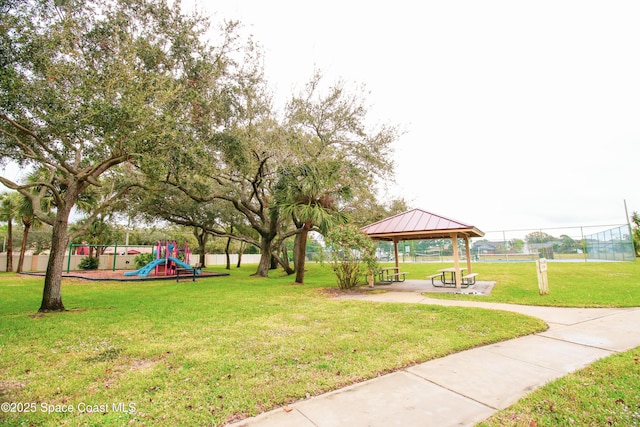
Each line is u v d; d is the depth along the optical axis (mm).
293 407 2865
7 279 17453
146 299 9812
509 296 8977
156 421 2650
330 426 2514
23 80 6656
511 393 3059
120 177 14219
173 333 5648
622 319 5980
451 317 6449
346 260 12180
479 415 2648
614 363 3699
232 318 6871
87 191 20438
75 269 26141
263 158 15461
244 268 29141
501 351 4359
